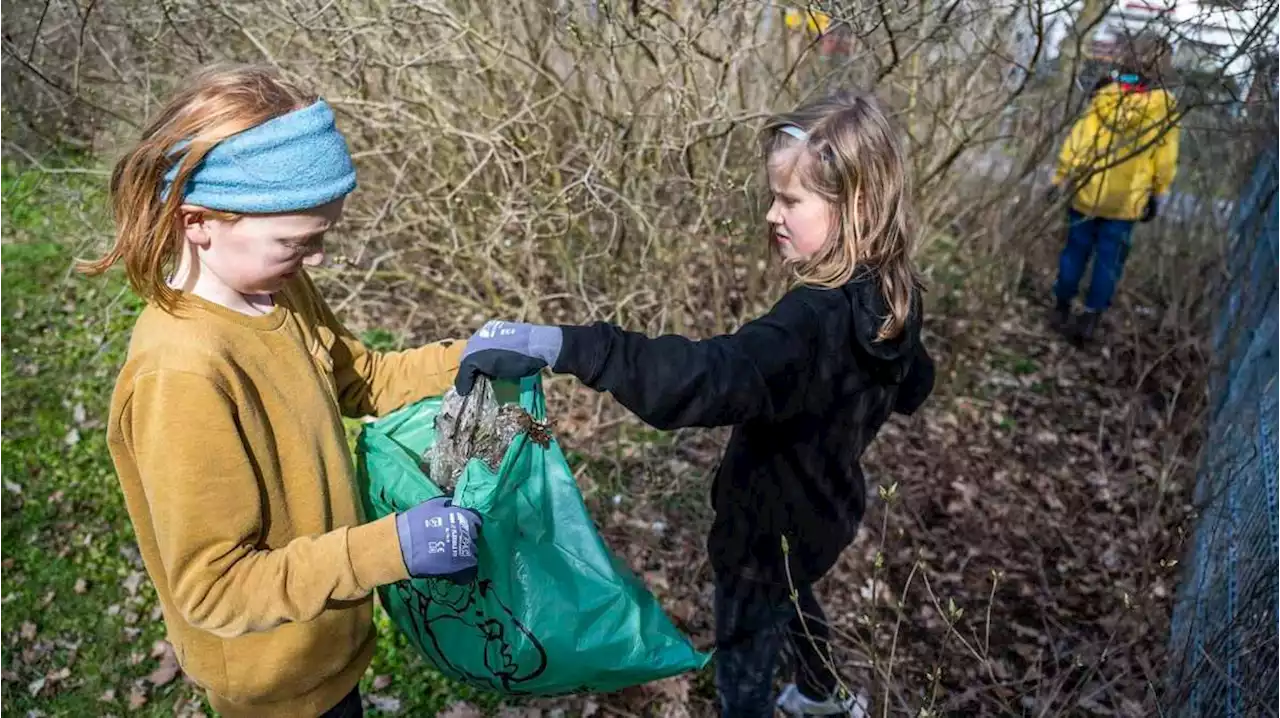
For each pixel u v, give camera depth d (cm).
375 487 165
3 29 372
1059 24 416
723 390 151
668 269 381
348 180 133
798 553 198
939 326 491
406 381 174
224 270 132
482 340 147
